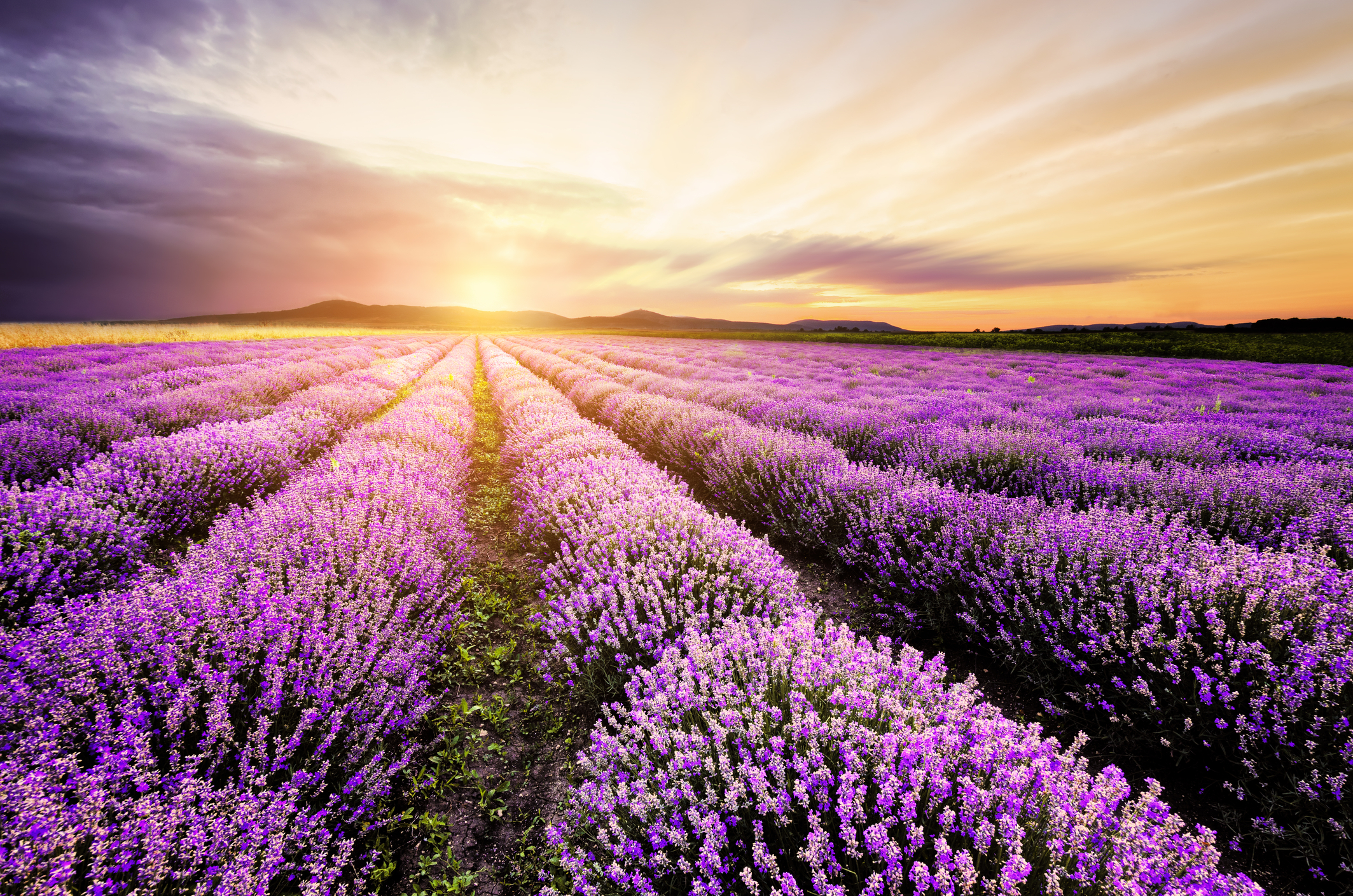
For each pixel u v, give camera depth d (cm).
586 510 490
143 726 225
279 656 265
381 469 600
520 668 379
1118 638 298
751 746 219
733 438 748
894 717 227
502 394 1480
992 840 181
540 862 242
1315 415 964
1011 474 627
